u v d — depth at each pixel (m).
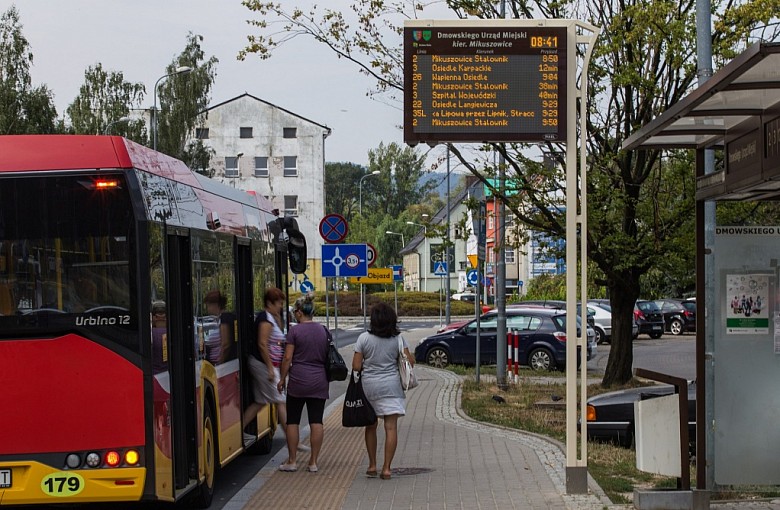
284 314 15.18
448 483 10.54
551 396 19.78
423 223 20.77
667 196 20.25
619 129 19.55
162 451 8.03
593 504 9.12
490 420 16.36
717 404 8.80
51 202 7.96
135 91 73.50
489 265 43.19
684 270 20.75
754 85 6.74
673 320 47.09
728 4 18.19
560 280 52.59
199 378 9.34
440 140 9.64
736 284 8.84
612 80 18.62
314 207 87.44
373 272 32.38
